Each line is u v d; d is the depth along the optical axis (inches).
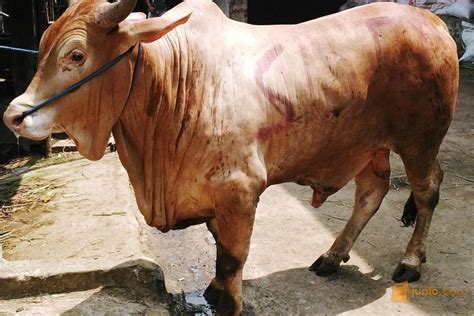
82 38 106.5
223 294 126.2
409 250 152.3
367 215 151.6
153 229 177.3
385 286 148.5
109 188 194.9
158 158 119.9
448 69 138.6
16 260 149.0
